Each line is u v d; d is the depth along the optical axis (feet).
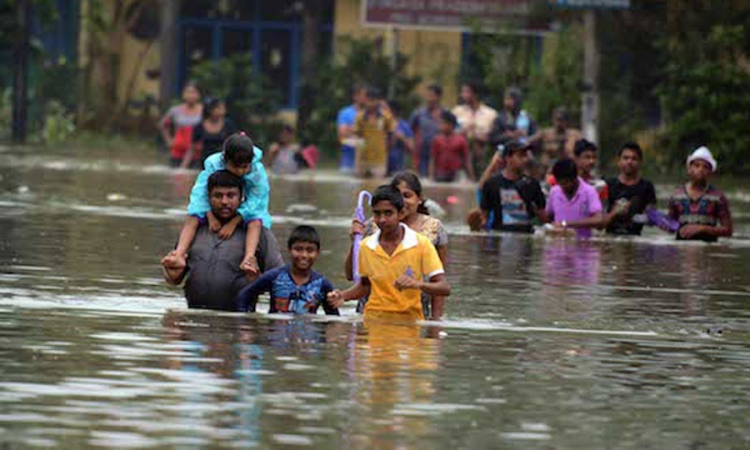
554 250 110.11
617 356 64.34
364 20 256.73
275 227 121.80
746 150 239.71
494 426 49.83
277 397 52.70
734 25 245.65
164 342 62.75
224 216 74.54
